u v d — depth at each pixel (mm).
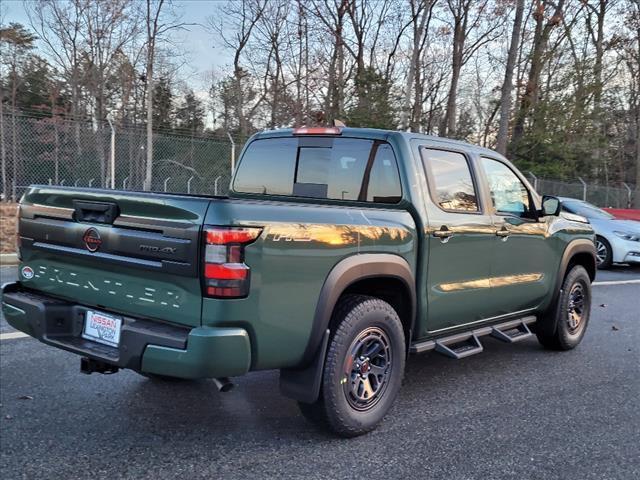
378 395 3498
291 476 2912
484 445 3363
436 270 3869
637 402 4191
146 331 2779
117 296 3062
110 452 3125
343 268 3150
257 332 2793
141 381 4312
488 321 4629
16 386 4082
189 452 3156
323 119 23719
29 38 39406
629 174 34812
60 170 17875
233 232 2656
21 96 39875
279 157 4562
